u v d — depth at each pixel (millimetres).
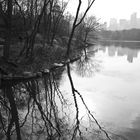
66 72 18062
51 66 16562
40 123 6617
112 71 19203
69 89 11734
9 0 12734
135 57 34281
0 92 10180
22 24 19484
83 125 6539
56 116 7320
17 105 8453
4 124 6480
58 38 32750
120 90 11516
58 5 25844
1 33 17766
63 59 21141
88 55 36031
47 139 5473
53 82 13445
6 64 12516
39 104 8727
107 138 5590
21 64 13688
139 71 19234
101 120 7008
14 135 5684
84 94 10625
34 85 12125
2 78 11148
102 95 10406
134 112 7801
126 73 18062
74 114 7594
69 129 6188
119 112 7816
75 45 38688
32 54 15570
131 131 6062
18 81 11922
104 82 13898
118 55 37656
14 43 17969
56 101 9250
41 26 26891
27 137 5547
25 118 7047
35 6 17391
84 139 5512
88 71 19047
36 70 13961
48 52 19031
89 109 8195
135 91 11289
